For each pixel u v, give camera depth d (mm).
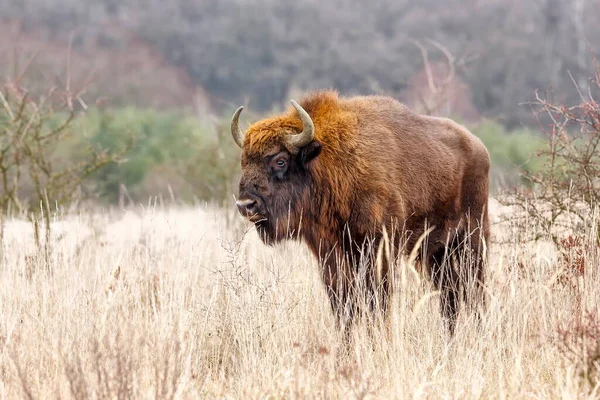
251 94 183000
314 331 25703
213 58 188125
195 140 80125
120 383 19703
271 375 23219
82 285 26438
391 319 24812
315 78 168750
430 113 55781
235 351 25328
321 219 27812
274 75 178500
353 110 28500
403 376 21953
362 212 27297
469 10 178250
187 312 25375
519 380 21875
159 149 96375
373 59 162500
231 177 61250
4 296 26938
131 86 160000
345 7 193750
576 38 158125
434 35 170625
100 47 182875
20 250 31438
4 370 22500
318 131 27688
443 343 25328
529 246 29922
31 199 47312
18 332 24516
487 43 151625
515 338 23734
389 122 28734
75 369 21578
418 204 28703
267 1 192875
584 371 20906
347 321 25922
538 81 142750
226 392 22938
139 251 31031
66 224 38219
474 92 140125
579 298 25719
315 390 21578
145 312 25781
